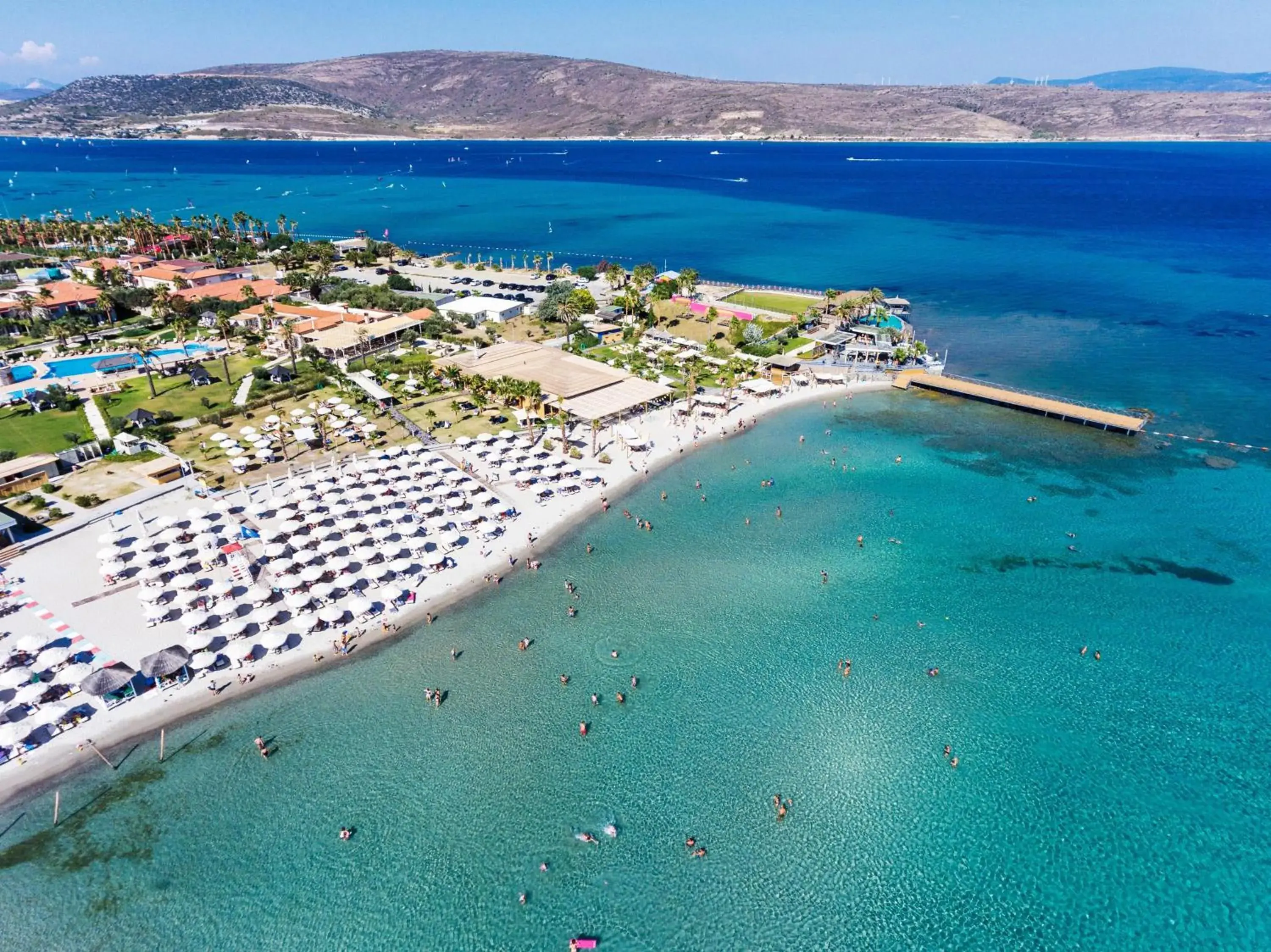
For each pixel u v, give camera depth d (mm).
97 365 118875
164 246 197250
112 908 42375
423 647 62375
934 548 76438
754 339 135500
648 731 54531
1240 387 116562
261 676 58750
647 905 43062
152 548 69500
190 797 48812
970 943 41219
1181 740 53688
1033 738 53969
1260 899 43219
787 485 89250
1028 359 131375
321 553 71812
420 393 112125
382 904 42938
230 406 104562
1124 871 44906
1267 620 65188
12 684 53938
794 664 61000
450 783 50281
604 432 102000
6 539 72625
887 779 50906
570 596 69000
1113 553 74938
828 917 42500
